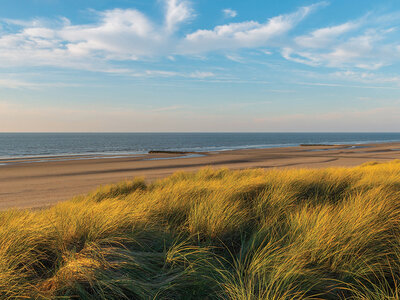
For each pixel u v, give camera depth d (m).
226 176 9.77
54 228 3.12
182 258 2.70
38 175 20.39
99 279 2.25
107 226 3.25
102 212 3.71
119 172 22.17
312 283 2.29
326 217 3.17
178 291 2.29
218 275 2.47
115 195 8.26
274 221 3.54
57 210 4.59
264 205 4.38
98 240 2.93
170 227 3.71
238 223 3.54
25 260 2.56
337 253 2.57
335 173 7.46
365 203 3.97
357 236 2.71
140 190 8.62
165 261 2.63
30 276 2.46
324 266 2.53
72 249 2.81
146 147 96.94
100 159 37.66
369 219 3.08
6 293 2.04
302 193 5.52
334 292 2.27
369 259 2.43
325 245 2.63
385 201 4.07
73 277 2.27
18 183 16.22
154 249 3.01
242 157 40.34
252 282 2.29
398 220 3.34
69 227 3.27
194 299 2.21
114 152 64.75
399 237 2.88
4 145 109.06
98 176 19.42
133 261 2.53
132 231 3.18
